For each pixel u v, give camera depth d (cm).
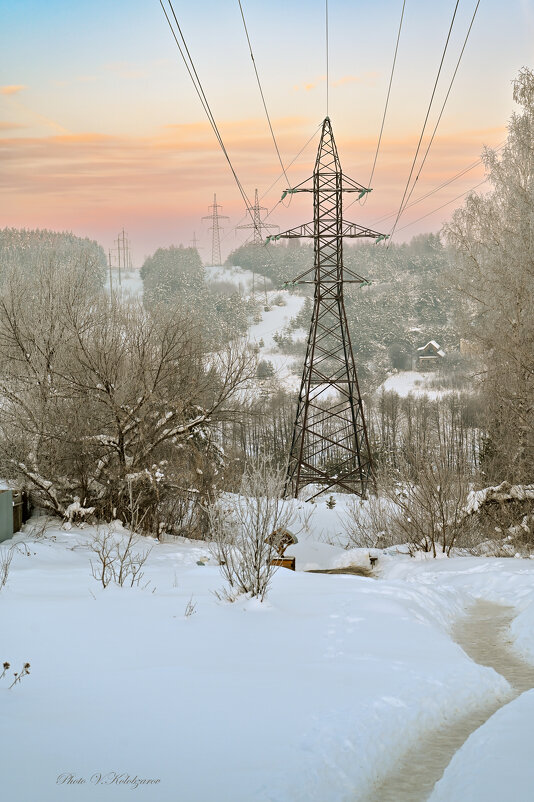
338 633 867
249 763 506
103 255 16888
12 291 2144
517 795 473
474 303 3450
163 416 2252
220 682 669
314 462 6350
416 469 2130
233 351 2362
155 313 2366
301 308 15238
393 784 533
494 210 3488
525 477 2711
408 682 696
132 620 883
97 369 2061
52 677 673
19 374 2108
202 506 2212
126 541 1919
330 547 2216
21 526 1908
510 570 1466
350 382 3603
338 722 585
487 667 791
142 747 524
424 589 1213
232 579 1098
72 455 2075
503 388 2955
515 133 3366
